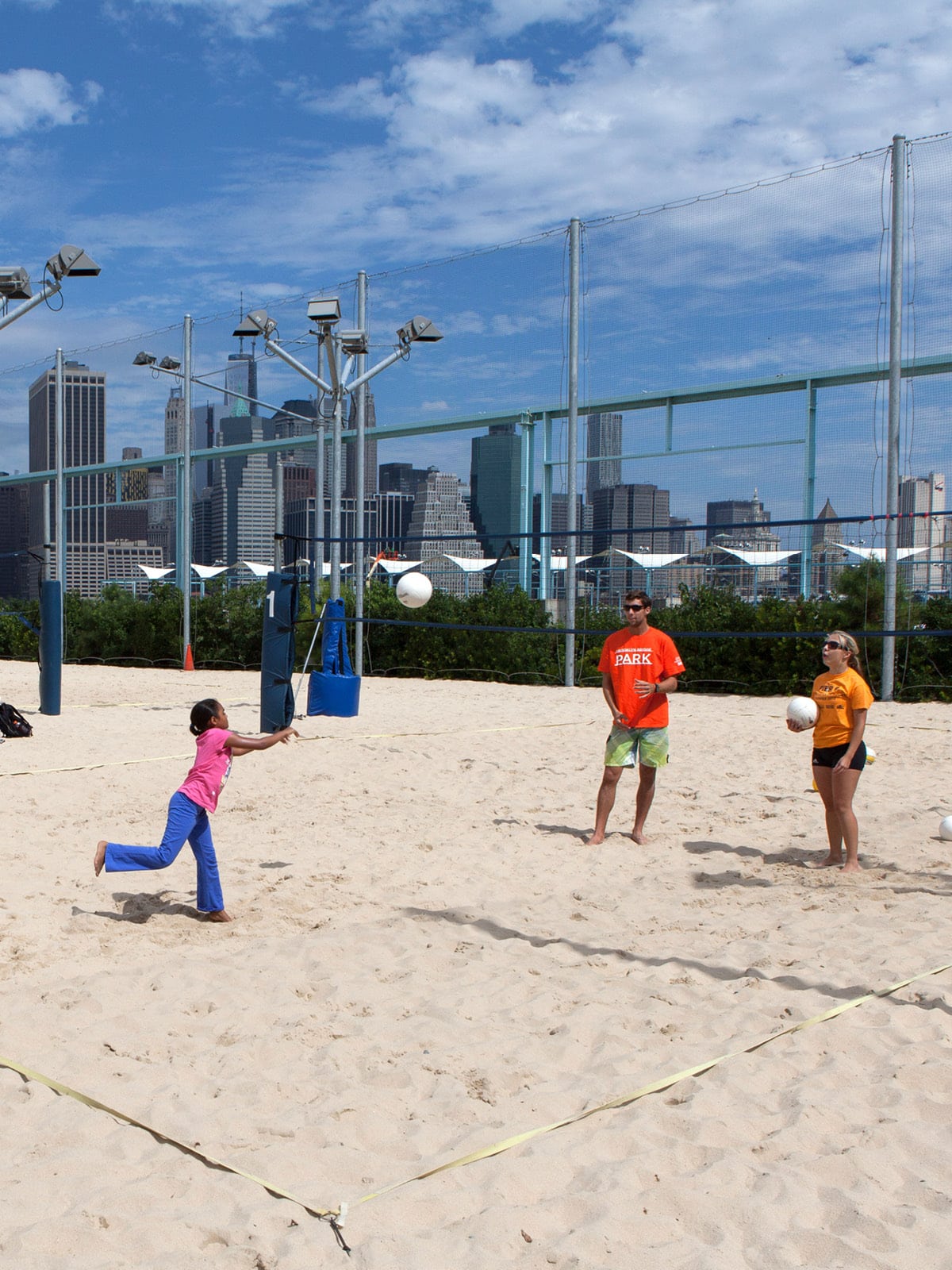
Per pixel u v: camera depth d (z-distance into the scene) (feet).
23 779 27.84
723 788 27.55
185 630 69.10
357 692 42.60
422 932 15.92
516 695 50.75
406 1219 8.33
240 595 73.67
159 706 46.03
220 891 16.52
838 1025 12.03
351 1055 11.48
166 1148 9.39
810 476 48.70
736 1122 9.81
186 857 20.45
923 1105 10.14
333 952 14.85
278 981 13.67
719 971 14.07
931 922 16.10
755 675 52.21
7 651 85.46
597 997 13.16
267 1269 7.64
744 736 36.65
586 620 57.52
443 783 28.14
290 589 37.06
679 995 13.24
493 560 87.71
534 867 20.03
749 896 17.95
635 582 65.87
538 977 13.94
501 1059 11.37
